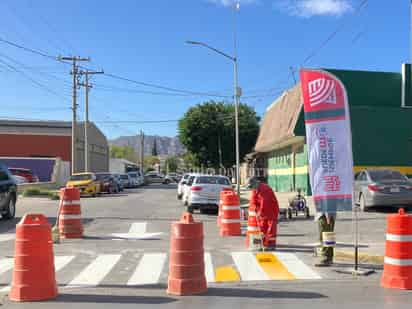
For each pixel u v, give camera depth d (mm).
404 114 28609
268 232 11188
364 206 18719
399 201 17906
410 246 7641
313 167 9070
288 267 9305
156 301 6949
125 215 19734
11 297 7059
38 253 7090
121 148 150750
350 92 30766
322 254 9406
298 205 18328
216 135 52594
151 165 169250
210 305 6723
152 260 10078
